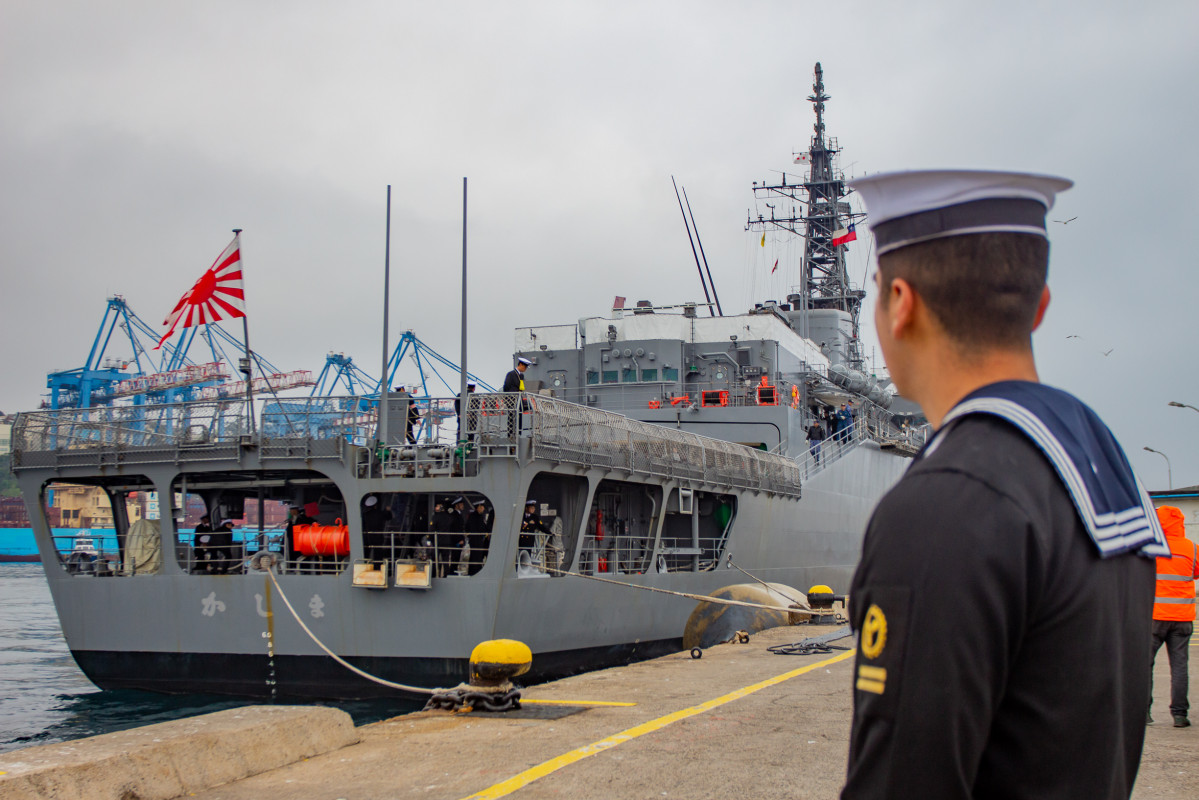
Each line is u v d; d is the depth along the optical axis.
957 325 1.92
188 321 18.89
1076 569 1.71
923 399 2.03
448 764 7.29
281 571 17.33
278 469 17.06
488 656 9.98
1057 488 1.75
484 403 16.25
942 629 1.62
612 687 11.85
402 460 16.67
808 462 29.55
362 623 16.36
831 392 32.44
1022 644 1.71
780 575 26.64
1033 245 1.92
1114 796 1.76
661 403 29.08
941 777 1.61
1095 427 1.98
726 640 19.25
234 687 17.22
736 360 30.25
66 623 18.34
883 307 2.07
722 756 7.53
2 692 18.86
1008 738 1.74
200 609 17.28
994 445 1.77
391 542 16.61
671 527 23.73
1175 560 9.21
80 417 18.25
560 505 19.47
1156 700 10.82
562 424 16.95
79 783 5.86
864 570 1.81
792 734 8.45
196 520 59.59
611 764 7.25
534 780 6.77
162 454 17.56
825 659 15.06
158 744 6.53
